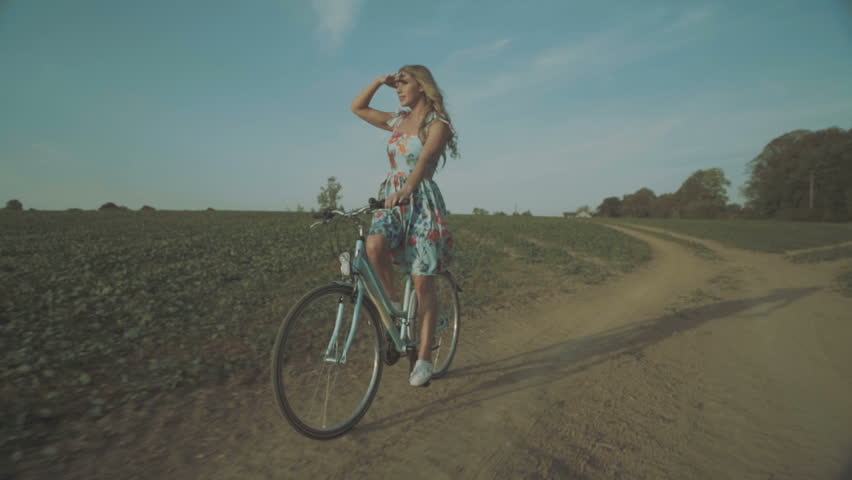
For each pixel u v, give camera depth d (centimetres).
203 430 220
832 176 5438
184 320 427
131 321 411
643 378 305
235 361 317
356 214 230
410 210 245
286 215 2838
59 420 221
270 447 205
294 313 204
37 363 286
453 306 322
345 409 242
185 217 2386
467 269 886
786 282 809
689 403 261
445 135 240
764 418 239
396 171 257
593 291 724
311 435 207
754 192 6600
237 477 179
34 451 192
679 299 638
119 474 179
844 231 3114
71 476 176
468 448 206
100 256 806
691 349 377
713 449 205
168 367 295
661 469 188
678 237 2594
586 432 223
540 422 235
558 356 360
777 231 3123
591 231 2617
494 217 3966
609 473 185
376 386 239
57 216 2195
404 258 253
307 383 279
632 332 441
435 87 242
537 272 943
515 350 379
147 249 923
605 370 322
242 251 940
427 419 238
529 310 561
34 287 532
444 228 253
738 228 3550
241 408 246
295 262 809
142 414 233
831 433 220
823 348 378
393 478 180
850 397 267
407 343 262
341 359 230
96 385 268
